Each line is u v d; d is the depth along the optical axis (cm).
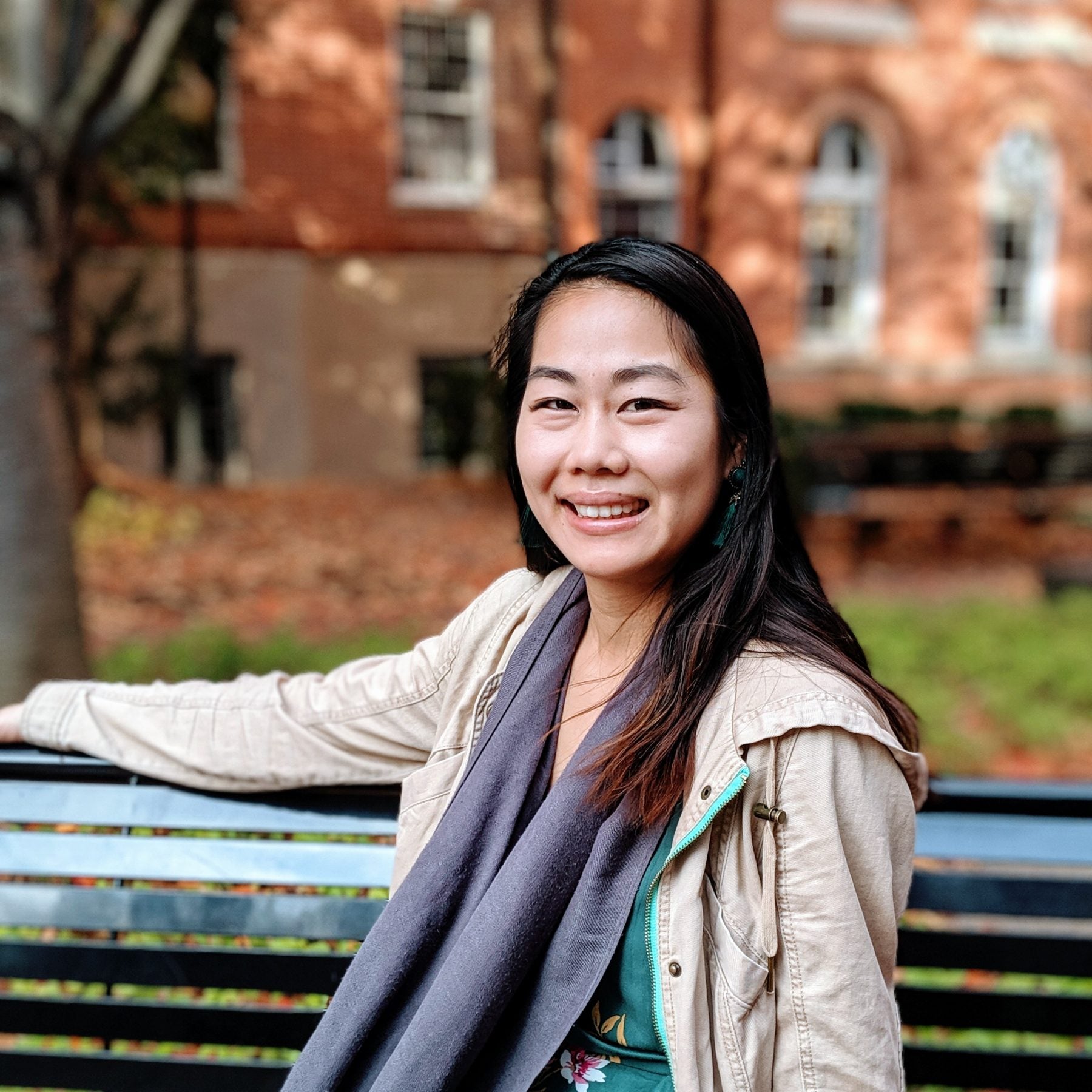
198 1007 171
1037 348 1562
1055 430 991
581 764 129
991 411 1393
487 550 841
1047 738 475
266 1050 226
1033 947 167
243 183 1175
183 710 163
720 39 1348
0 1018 172
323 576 750
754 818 121
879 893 119
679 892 122
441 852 135
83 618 395
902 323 1490
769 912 117
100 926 167
